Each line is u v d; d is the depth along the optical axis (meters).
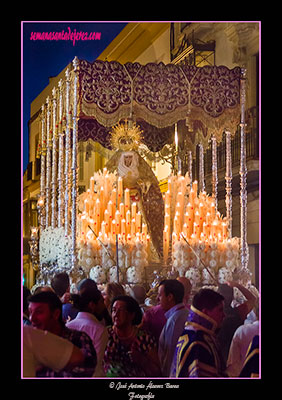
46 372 5.24
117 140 14.08
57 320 5.40
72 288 11.30
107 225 12.39
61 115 13.54
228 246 12.09
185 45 21.27
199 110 12.49
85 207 12.62
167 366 6.58
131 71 12.16
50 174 16.23
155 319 7.33
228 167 13.30
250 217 19.73
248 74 18.95
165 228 12.73
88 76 11.96
